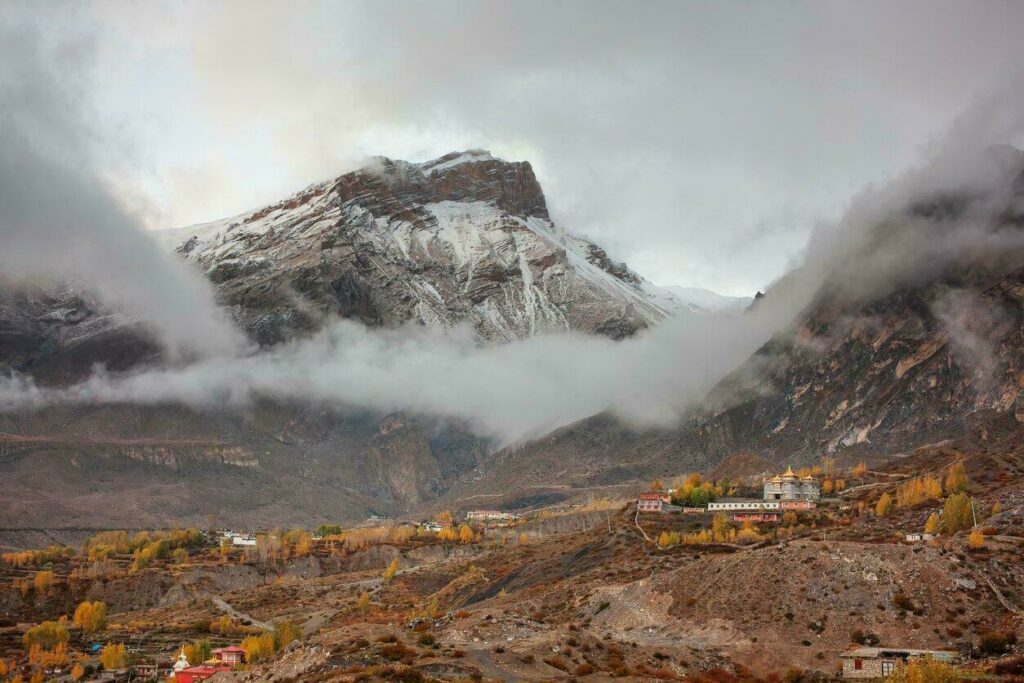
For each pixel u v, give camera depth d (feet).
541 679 563.48
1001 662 579.48
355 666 570.05
